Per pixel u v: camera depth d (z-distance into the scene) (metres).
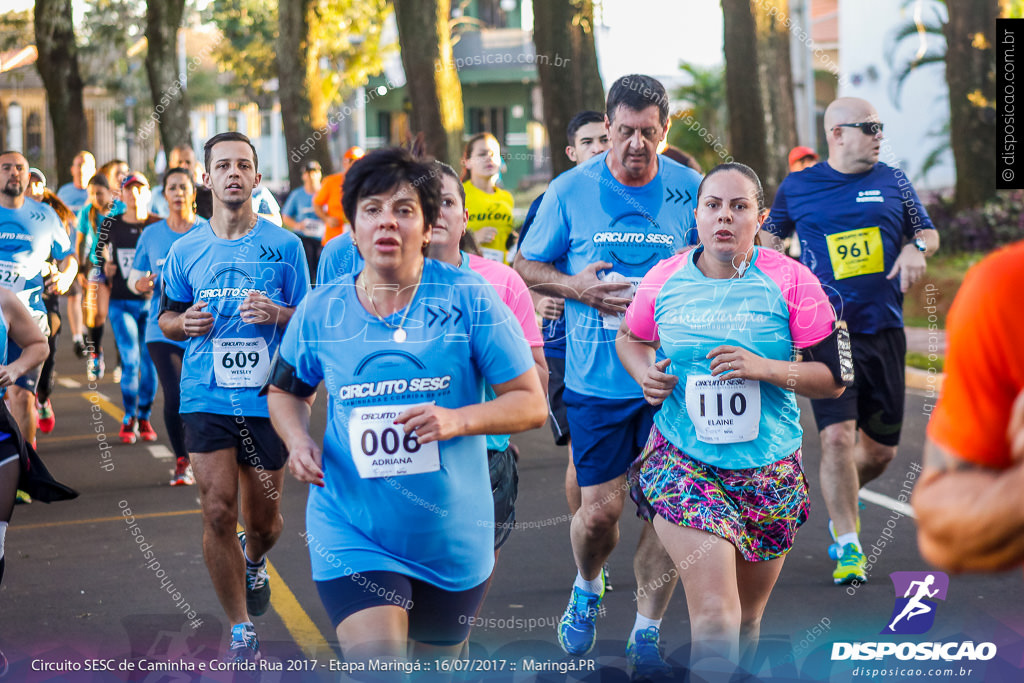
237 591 6.53
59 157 38.16
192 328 6.75
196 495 10.79
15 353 10.52
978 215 23.42
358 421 4.68
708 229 5.52
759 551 5.49
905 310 20.27
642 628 6.17
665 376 5.55
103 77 50.97
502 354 4.71
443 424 4.51
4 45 42.62
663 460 5.57
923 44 26.38
